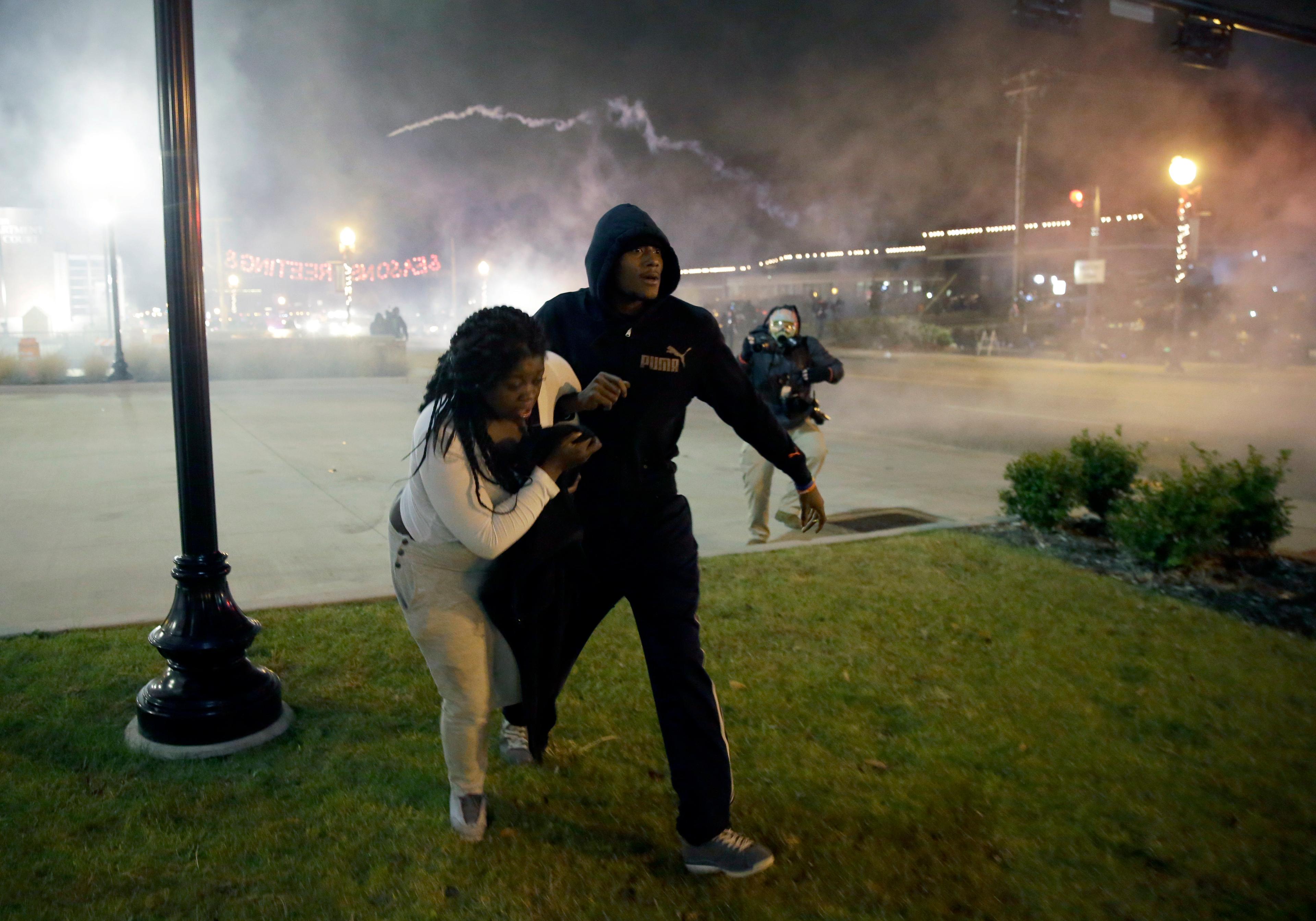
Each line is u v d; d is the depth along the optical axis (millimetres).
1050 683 4074
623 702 3838
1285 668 4254
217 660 3363
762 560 5871
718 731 2791
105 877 2600
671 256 2748
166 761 3268
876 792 3176
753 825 2961
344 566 5672
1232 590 5355
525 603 2607
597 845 2850
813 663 4258
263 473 8828
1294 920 2557
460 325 2455
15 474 8508
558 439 2512
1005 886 2691
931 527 6797
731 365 2912
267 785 3131
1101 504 6609
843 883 2691
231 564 5676
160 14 3205
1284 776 3314
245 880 2605
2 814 2887
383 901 2533
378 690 3883
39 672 3955
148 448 10062
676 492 2943
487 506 2467
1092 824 3000
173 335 3328
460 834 2838
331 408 14727
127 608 4832
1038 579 5543
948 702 3873
